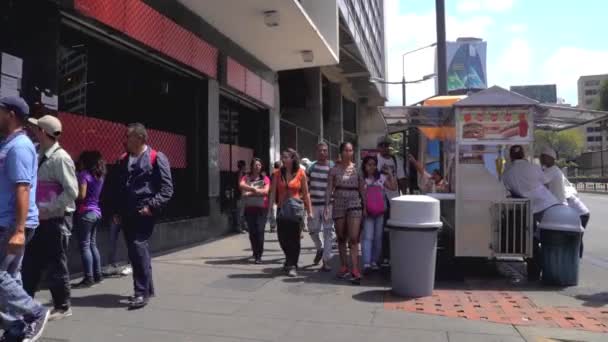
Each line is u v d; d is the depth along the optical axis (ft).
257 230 28.68
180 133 37.27
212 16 38.17
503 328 17.13
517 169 24.98
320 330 16.80
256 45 45.91
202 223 37.35
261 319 17.92
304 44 45.60
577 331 16.84
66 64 25.59
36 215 14.19
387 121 33.60
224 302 20.08
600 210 74.49
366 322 17.69
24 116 13.89
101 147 27.40
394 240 21.48
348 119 115.14
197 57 35.83
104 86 28.68
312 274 25.80
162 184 19.13
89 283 22.03
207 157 38.42
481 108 24.67
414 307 19.61
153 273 25.59
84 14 24.25
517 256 24.07
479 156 24.75
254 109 52.01
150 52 31.17
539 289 22.74
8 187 13.46
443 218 28.25
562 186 25.84
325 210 25.09
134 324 17.03
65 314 17.31
